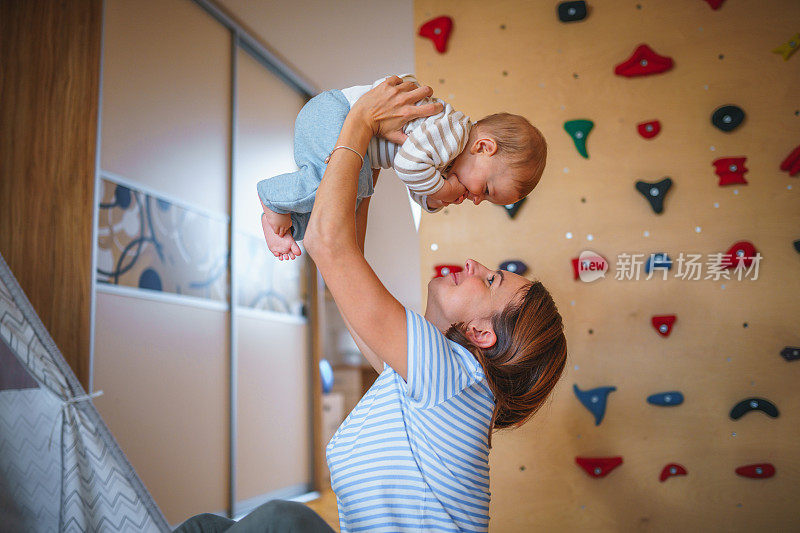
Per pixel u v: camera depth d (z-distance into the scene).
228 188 3.86
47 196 2.57
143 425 3.03
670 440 2.32
